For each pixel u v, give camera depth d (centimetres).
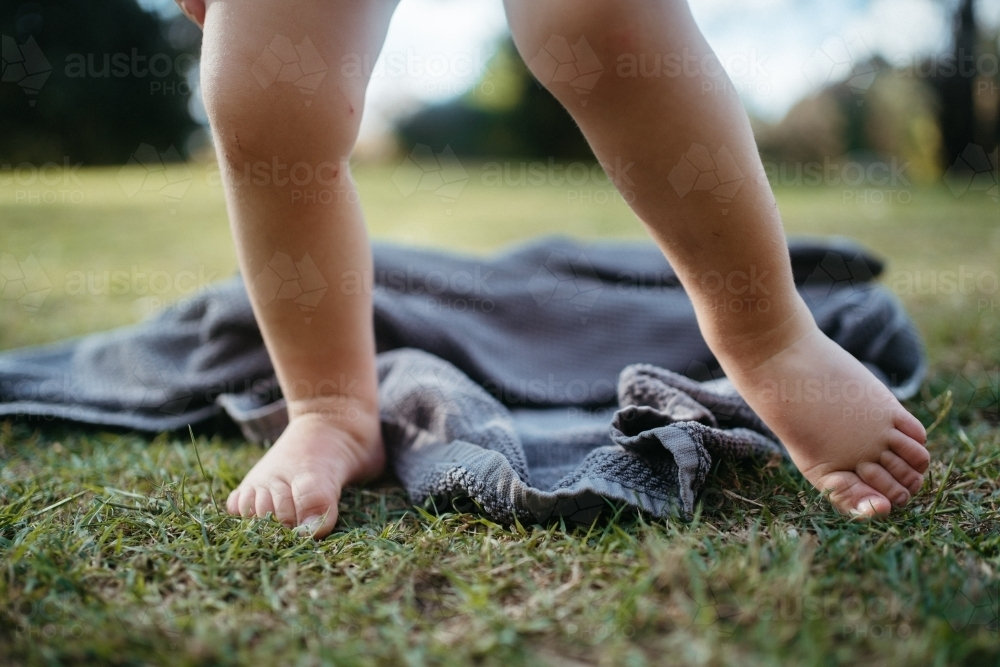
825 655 55
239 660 57
